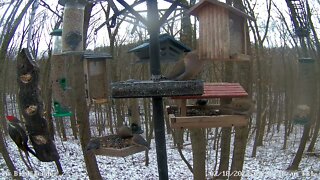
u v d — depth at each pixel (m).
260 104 16.98
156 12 3.78
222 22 4.47
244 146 8.86
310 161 16.47
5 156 10.98
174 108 5.79
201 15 4.60
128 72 19.83
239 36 4.64
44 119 4.52
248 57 4.73
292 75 20.59
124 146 4.77
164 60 4.47
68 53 4.34
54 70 7.27
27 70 4.39
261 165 15.33
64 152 16.77
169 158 16.31
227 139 9.72
